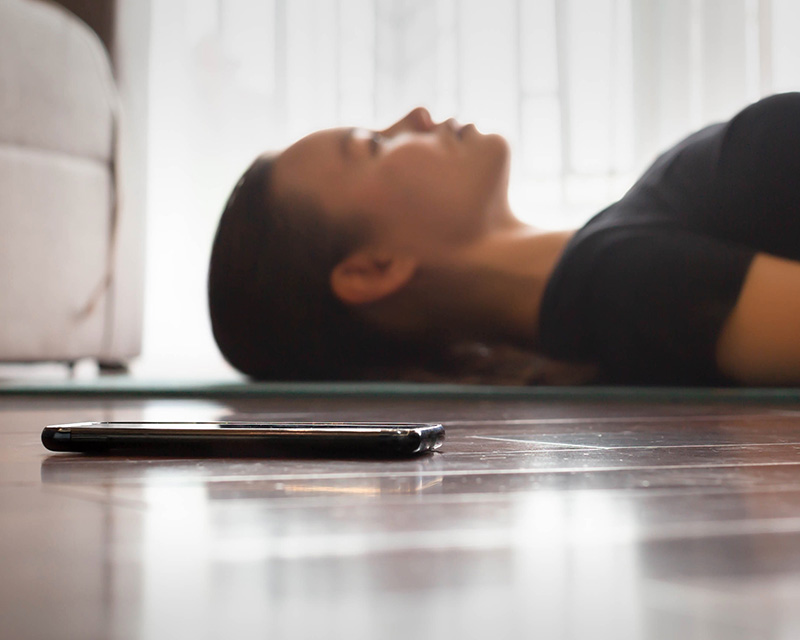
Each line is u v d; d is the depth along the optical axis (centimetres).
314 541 26
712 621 17
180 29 375
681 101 357
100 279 288
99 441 52
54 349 271
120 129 300
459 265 187
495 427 80
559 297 172
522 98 370
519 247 187
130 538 27
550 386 177
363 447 49
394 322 191
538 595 19
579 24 365
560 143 366
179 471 44
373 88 383
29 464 48
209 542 26
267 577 21
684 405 128
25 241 262
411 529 28
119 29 333
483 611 18
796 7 348
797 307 153
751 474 42
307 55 381
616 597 19
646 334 163
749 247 160
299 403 136
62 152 272
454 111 377
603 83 363
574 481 40
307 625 17
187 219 375
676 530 28
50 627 17
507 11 372
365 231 188
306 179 189
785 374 158
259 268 190
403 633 16
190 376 290
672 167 174
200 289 376
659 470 44
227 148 376
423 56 383
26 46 264
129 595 20
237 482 40
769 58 348
